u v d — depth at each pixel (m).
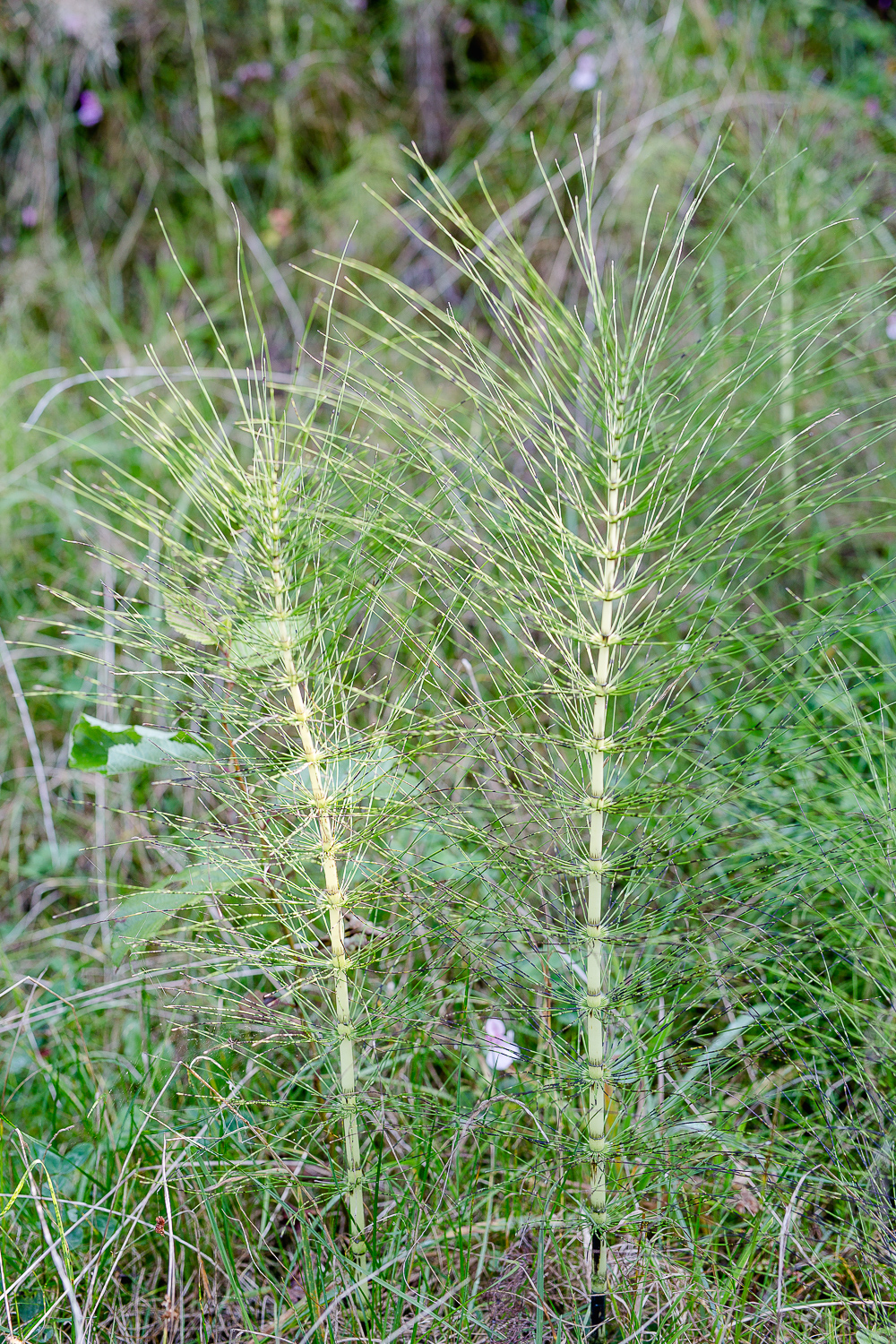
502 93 3.12
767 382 2.09
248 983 1.86
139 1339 1.71
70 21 3.08
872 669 1.76
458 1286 1.67
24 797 2.08
